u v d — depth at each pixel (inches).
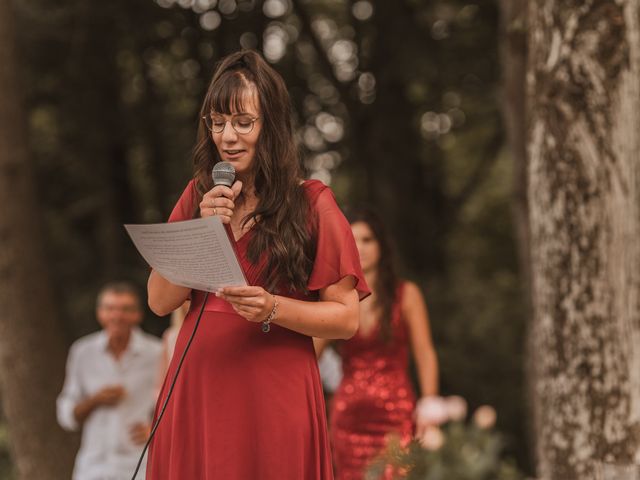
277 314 160.9
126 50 684.1
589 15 277.3
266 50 693.3
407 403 323.0
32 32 659.4
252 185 170.6
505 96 409.7
